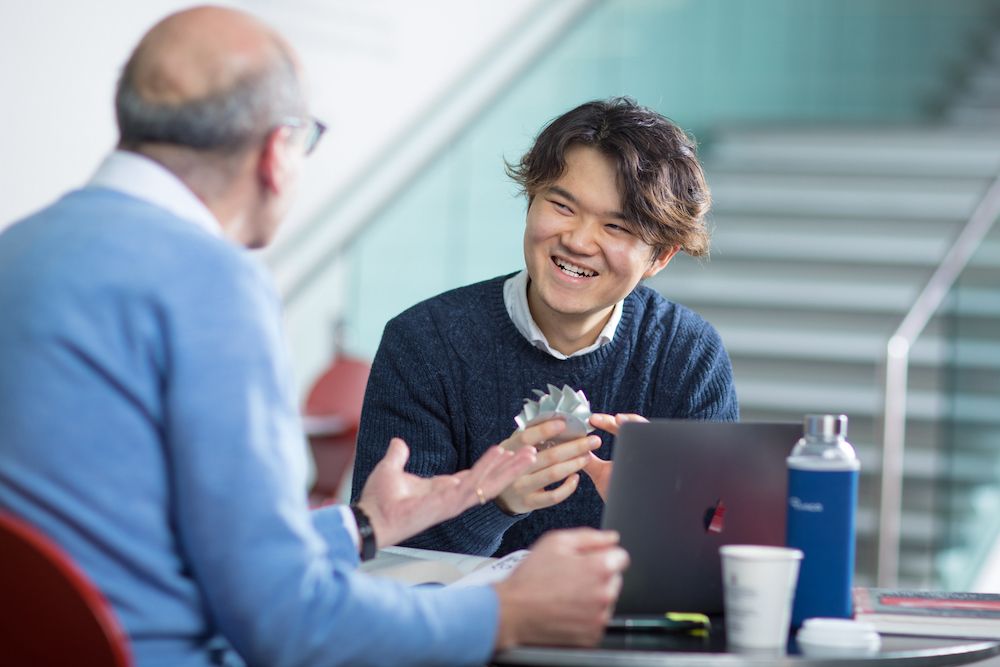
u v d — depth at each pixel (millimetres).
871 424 7809
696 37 9273
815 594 2064
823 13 9797
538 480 2479
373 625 1786
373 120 8492
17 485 1719
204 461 1716
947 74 10070
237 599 1715
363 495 2260
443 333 3020
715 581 2176
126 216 1795
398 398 2992
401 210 7570
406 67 8766
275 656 1739
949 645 2041
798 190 9359
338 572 1809
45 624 1590
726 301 8531
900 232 8930
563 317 2932
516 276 3078
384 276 7570
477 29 9422
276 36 1926
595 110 2742
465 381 2998
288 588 1727
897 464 6047
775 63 9688
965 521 6637
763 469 2172
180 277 1757
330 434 5809
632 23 8859
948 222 8875
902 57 9930
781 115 9766
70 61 6508
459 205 7809
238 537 1712
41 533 1719
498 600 1886
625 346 3070
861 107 9875
